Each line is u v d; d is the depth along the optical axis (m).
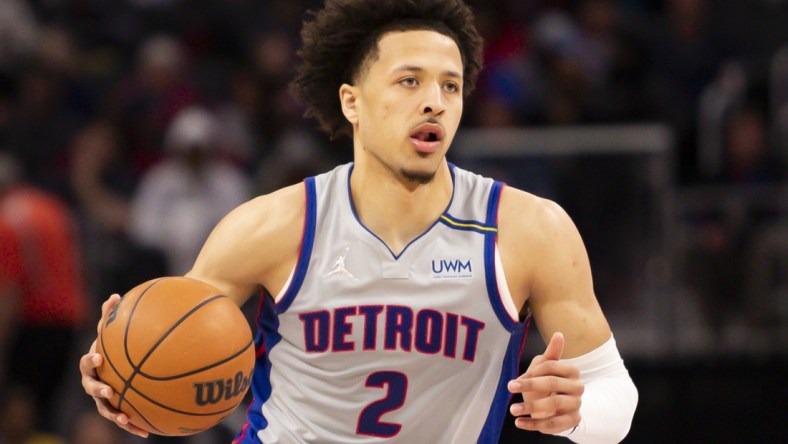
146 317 8.64
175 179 23.30
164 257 21.27
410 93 8.90
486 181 9.45
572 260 9.16
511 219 9.20
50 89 26.83
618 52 28.36
